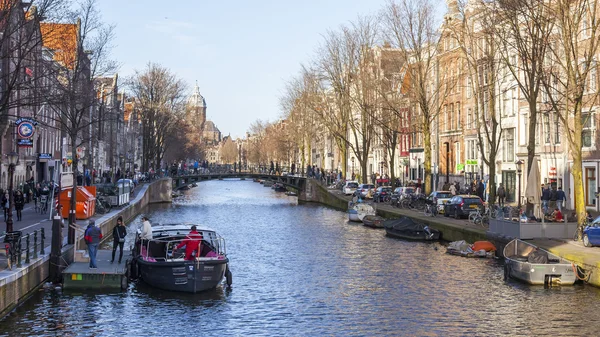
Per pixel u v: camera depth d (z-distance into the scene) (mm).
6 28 23266
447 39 64312
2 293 19312
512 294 23359
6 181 50156
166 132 87625
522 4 32219
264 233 44719
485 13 39000
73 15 26031
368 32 63250
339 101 69375
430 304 22391
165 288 24266
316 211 65562
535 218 31453
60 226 25297
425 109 51594
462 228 35906
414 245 37188
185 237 25812
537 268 24312
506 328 19281
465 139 62844
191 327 19766
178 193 101375
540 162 48938
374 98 62062
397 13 51062
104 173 72375
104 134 74000
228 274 25391
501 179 55188
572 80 28406
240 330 19484
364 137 65750
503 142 54812
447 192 47219
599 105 41438
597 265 23375
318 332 19250
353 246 37156
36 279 23281
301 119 87188
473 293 23781
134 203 56312
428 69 52938
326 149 121750
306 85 81000
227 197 95125
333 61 65625
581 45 39969
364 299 23375
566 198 45375
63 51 35969
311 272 28828
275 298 23656
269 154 140500
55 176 60312
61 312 20953
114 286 24391
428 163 51531
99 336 18625
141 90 82250
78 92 33375
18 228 33750
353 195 65875
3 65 27859
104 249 33875
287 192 106000
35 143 60000
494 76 42938
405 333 19031
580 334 18547
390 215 48750
